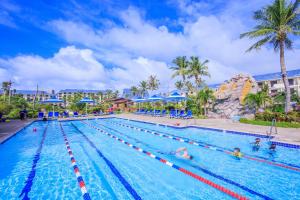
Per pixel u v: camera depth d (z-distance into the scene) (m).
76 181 5.30
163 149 8.90
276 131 10.30
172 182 5.19
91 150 8.74
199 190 4.70
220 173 5.81
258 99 17.39
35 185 5.07
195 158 7.38
